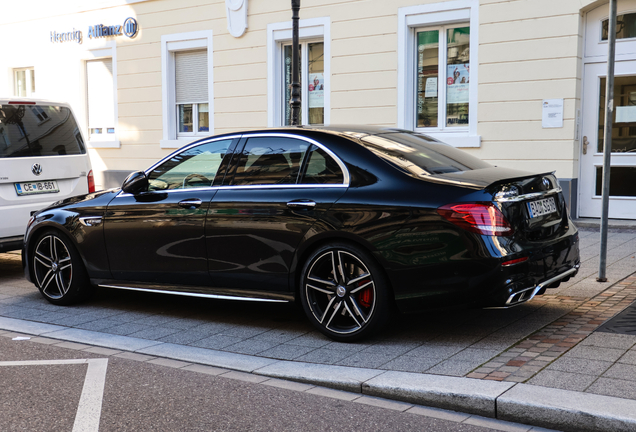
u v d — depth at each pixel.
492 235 4.30
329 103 11.79
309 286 4.93
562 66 9.60
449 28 10.69
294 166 5.10
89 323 5.69
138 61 14.30
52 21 15.53
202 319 5.72
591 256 7.47
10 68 16.59
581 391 3.53
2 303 6.51
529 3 9.75
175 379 4.25
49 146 7.90
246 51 12.74
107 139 15.23
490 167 5.09
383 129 5.48
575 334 4.60
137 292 6.93
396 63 11.00
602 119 9.72
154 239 5.65
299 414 3.63
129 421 3.56
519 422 3.44
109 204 5.96
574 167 9.76
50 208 6.41
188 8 13.41
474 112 10.37
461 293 4.36
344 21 11.46
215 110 13.29
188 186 5.60
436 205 4.42
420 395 3.74
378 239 4.56
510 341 4.56
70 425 3.51
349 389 3.99
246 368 4.41
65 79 15.55
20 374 4.39
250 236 5.13
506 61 10.02
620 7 9.38
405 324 5.19
